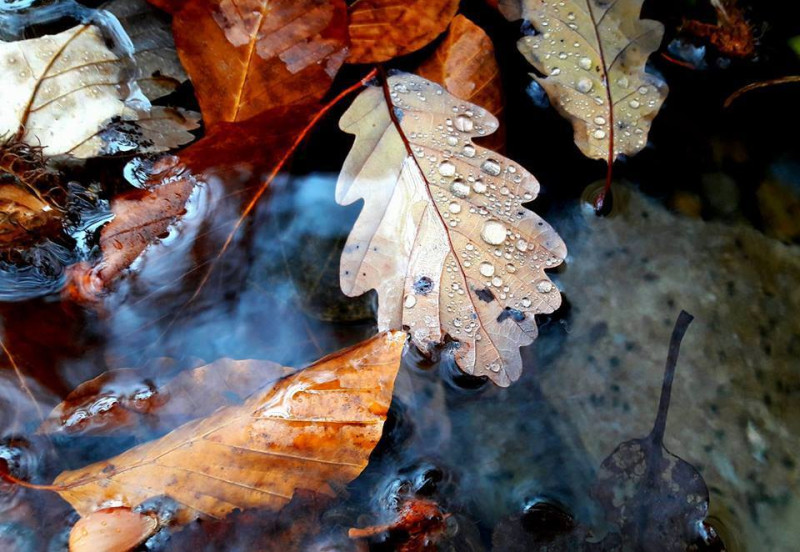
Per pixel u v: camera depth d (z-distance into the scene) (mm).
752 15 532
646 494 478
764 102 522
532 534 474
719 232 502
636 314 493
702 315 493
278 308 494
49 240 493
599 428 483
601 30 520
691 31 532
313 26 510
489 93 515
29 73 501
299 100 509
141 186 498
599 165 512
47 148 498
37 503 474
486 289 491
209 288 493
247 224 499
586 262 499
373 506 476
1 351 484
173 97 510
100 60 508
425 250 494
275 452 477
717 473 479
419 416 485
